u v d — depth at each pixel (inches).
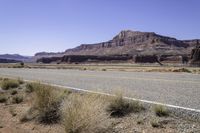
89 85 620.7
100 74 1243.2
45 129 271.1
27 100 408.2
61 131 256.7
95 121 237.9
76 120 235.1
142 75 1153.4
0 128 282.5
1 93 495.8
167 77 984.3
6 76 1010.7
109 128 248.8
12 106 385.1
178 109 307.9
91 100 275.1
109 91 467.2
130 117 284.0
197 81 762.8
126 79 853.8
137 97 399.9
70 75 1122.0
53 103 313.6
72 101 299.9
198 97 414.3
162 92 481.1
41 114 303.1
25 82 665.0
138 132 238.7
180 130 233.5
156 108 295.9
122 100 319.6
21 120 306.0
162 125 251.4
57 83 677.3
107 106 310.2
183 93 466.9
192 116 274.1
